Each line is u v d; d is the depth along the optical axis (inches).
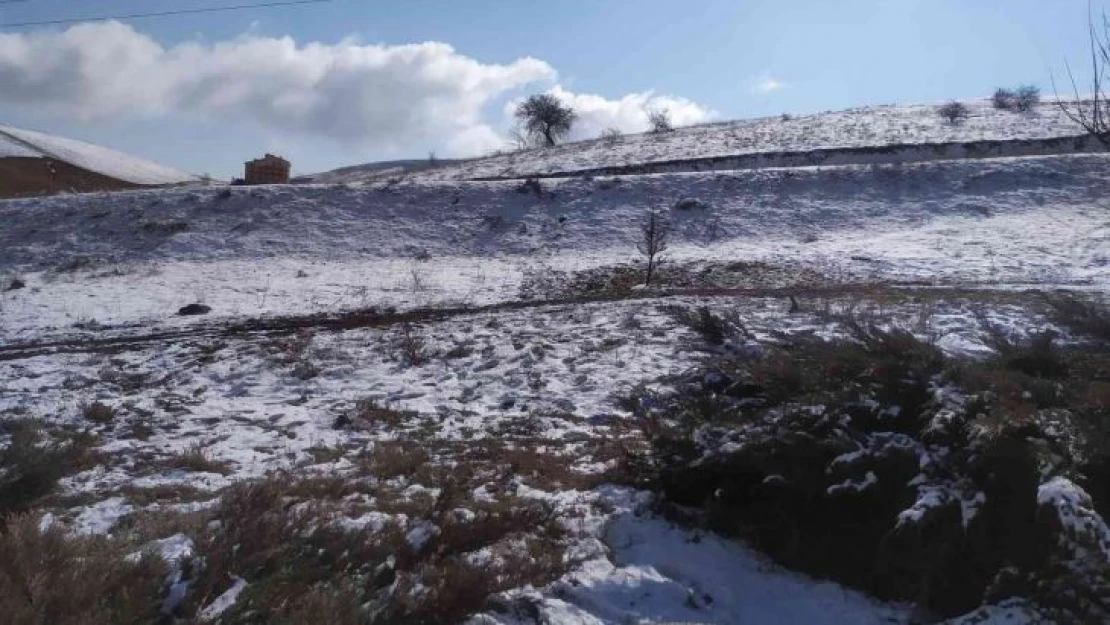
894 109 2849.4
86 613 158.2
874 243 1213.1
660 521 273.7
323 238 1384.1
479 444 387.2
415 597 198.8
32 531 176.7
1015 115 2421.3
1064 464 212.7
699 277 1052.5
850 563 240.4
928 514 212.8
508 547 243.6
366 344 689.0
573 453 365.1
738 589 237.5
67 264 1289.4
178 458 364.5
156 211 1488.7
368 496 297.9
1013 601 203.9
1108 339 288.5
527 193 1510.8
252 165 2410.2
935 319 610.2
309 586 188.5
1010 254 1082.7
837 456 240.4
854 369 263.9
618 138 2706.7
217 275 1170.6
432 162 3034.0
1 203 1584.6
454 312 858.1
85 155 4114.2
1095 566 191.0
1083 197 1373.0
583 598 219.8
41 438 341.7
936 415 231.9
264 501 222.1
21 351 754.8
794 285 964.6
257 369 608.1
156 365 644.1
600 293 970.1
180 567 186.5
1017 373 245.3
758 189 1496.1
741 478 265.4
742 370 302.5
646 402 333.4
